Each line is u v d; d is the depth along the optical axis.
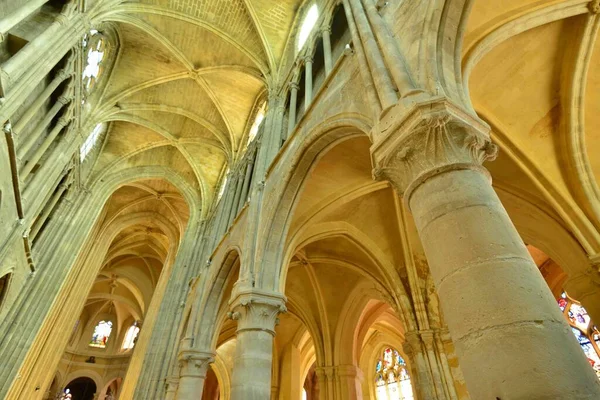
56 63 11.05
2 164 9.02
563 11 6.55
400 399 19.62
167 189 25.53
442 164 3.79
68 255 18.12
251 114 19.38
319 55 12.53
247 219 10.68
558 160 8.72
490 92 7.75
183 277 18.11
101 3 13.15
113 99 18.59
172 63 18.23
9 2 8.52
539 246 9.48
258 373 7.41
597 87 7.91
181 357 11.79
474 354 2.71
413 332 11.33
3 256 10.59
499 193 9.41
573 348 2.53
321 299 15.85
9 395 16.81
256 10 15.95
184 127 21.84
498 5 6.01
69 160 15.57
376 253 12.66
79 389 39.09
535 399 2.29
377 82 5.36
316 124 8.19
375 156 4.58
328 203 10.86
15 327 14.91
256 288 8.42
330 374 14.95
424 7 5.50
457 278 3.07
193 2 15.80
